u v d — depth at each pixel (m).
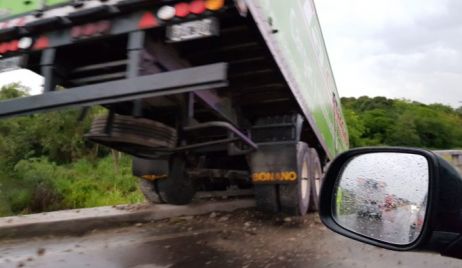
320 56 7.58
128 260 3.90
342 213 1.58
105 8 2.74
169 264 3.76
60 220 5.39
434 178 1.17
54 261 3.88
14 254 4.15
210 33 2.56
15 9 3.07
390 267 3.57
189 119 3.64
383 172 1.42
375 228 1.42
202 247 4.33
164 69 3.23
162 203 6.34
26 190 14.92
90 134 3.55
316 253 4.03
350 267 3.59
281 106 5.12
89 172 18.64
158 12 2.69
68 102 2.74
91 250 4.29
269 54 3.63
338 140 11.84
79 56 3.45
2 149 18.41
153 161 5.37
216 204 6.45
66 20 2.90
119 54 3.43
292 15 4.70
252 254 4.04
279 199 5.38
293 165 5.23
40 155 20.89
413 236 1.26
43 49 3.05
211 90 4.02
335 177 1.64
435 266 3.58
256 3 3.10
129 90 2.59
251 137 5.41
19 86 22.83
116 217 5.75
